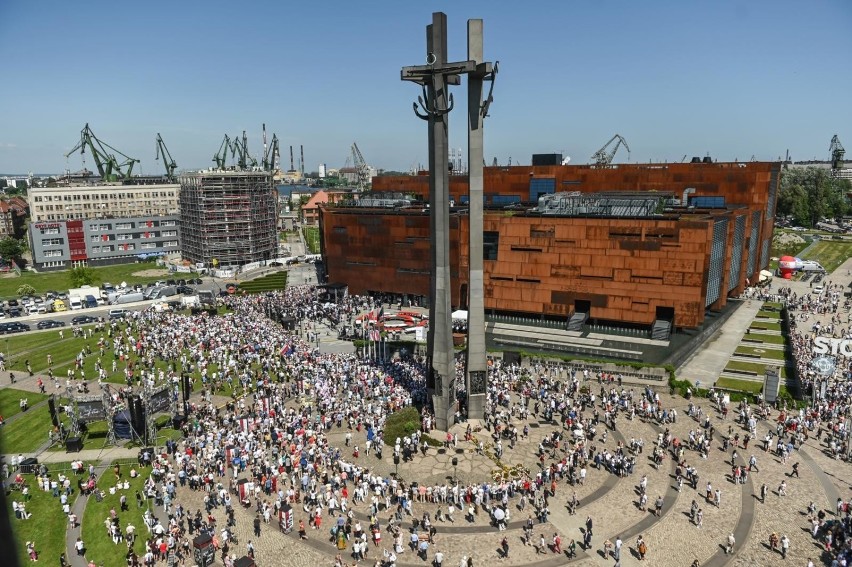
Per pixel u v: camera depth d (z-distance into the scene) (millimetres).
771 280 157250
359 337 104188
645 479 53312
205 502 51688
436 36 61438
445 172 64312
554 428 67750
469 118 64938
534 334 107188
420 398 74625
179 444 64625
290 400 75000
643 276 105500
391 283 136500
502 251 115875
